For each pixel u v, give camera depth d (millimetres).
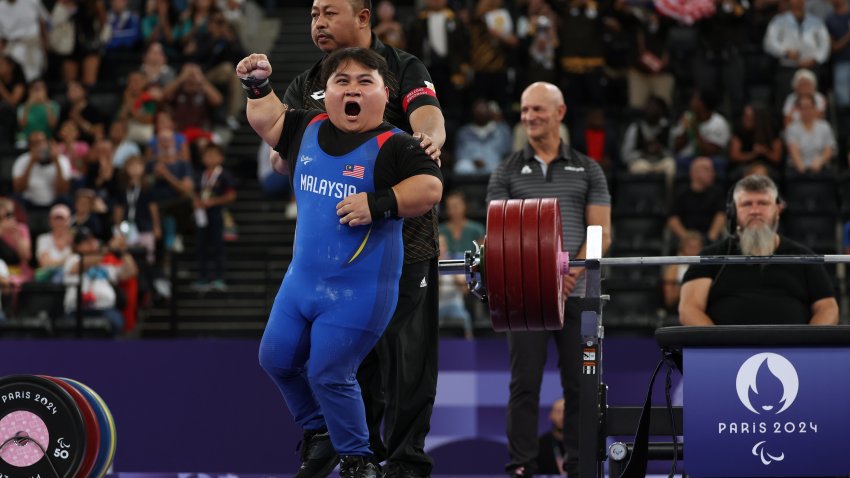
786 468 12883
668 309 29625
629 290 29953
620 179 38125
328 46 14688
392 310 12875
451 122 42844
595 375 13953
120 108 44969
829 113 43625
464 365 25219
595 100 43875
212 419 24719
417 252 14383
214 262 35688
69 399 13523
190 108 42594
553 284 13531
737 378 12969
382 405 14906
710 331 12961
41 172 38094
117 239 33531
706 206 35250
